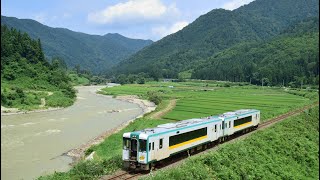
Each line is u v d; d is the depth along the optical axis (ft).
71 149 186.09
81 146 190.29
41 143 201.98
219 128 151.02
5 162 159.33
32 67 535.60
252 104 339.57
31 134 230.48
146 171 103.91
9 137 219.82
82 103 457.68
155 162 108.06
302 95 465.47
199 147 136.56
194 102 365.20
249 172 112.78
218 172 102.83
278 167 129.90
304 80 647.15
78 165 99.50
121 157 111.45
